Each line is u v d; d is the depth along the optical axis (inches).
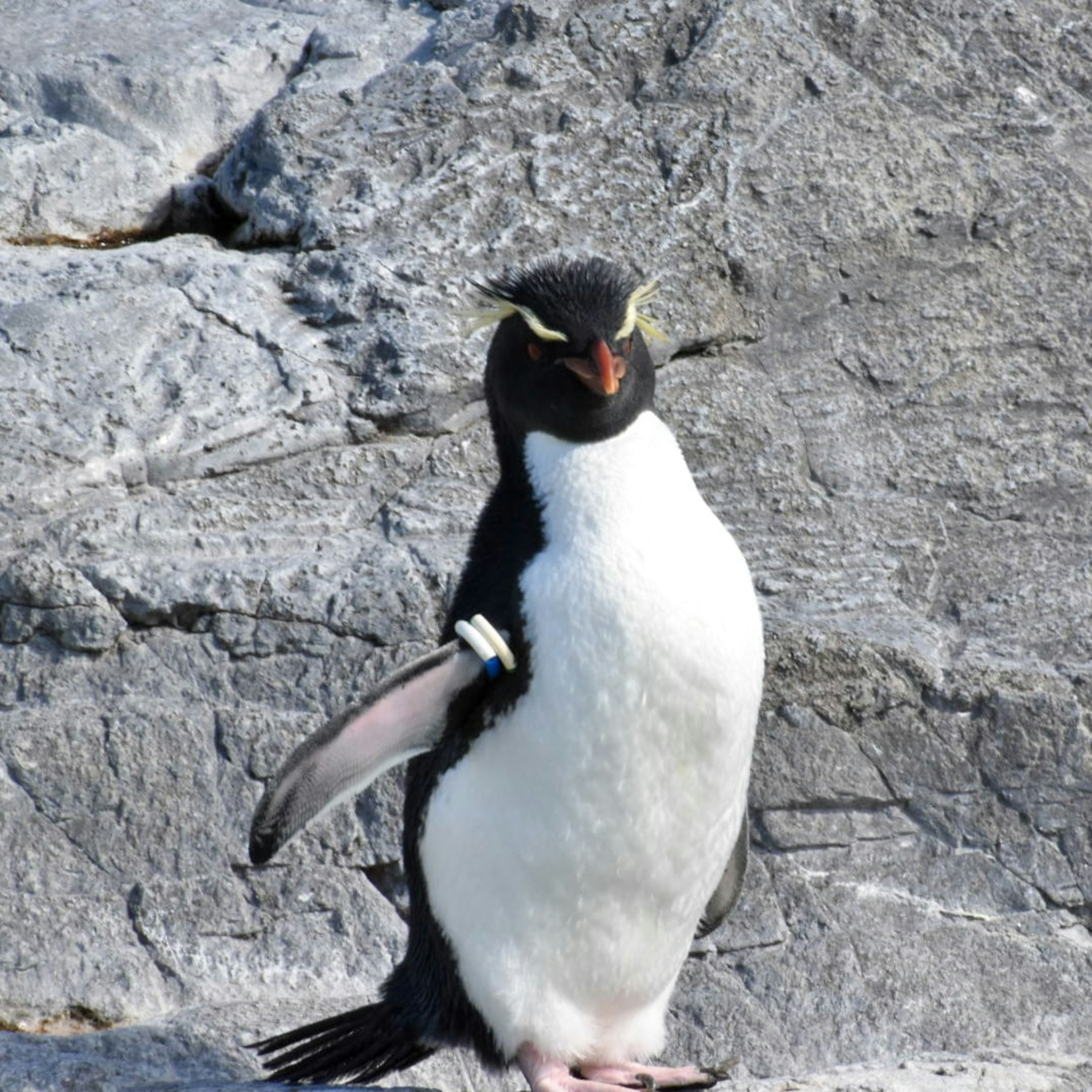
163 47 659.4
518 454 357.7
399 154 597.0
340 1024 388.5
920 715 487.2
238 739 474.3
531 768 340.5
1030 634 510.0
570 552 340.8
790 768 481.1
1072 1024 457.1
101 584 476.1
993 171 616.1
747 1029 456.1
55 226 609.6
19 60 644.7
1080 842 481.1
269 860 402.9
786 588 516.7
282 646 480.7
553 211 585.9
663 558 338.3
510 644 340.5
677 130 605.3
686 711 338.0
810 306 589.3
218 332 544.4
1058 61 647.8
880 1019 456.8
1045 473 557.3
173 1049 418.0
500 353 358.3
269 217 590.2
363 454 528.7
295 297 563.5
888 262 597.9
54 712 471.5
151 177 623.5
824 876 477.4
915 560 530.0
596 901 350.3
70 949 455.8
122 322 540.1
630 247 582.6
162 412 519.5
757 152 605.3
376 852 470.0
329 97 613.6
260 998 455.5
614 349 344.2
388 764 349.1
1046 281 599.5
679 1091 371.6
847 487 550.3
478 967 356.2
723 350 580.1
